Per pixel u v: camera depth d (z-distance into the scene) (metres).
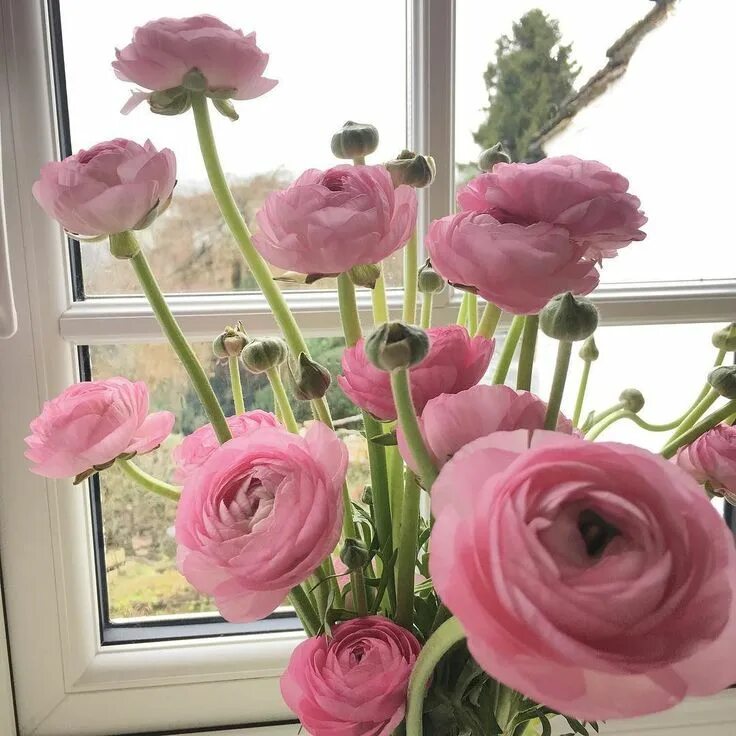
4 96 0.41
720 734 0.51
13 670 0.47
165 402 0.48
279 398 0.33
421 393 0.26
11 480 0.45
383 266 0.48
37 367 0.44
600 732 0.50
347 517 0.32
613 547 0.18
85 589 0.48
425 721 0.29
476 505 0.18
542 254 0.24
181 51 0.27
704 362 0.52
